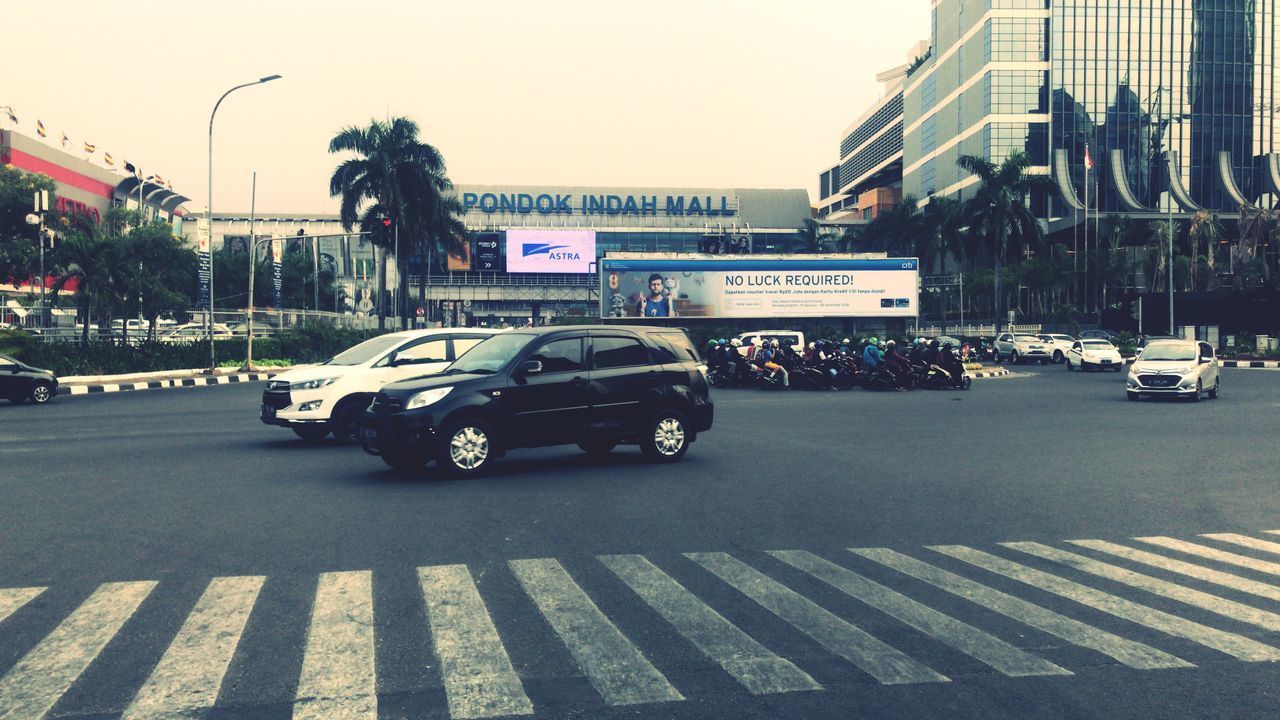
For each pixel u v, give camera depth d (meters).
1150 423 17.67
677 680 4.33
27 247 59.34
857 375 28.94
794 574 6.32
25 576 6.25
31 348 29.09
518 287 106.38
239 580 6.12
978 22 95.94
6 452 13.27
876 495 9.60
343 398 13.74
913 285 61.31
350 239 111.50
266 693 4.16
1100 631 5.08
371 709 3.99
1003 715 3.94
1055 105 92.56
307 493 9.70
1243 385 29.81
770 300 60.34
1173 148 93.12
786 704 4.05
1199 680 4.34
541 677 4.36
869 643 4.87
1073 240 88.06
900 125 133.38
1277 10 94.31
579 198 114.44
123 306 37.81
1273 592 5.89
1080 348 42.34
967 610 5.48
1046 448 13.73
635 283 59.28
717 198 117.44
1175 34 93.31
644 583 6.07
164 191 98.94
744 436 15.37
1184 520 8.30
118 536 7.55
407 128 56.03
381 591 5.85
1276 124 94.00
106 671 4.43
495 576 6.25
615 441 11.77
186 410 20.73
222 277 74.19
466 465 10.66
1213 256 75.44
